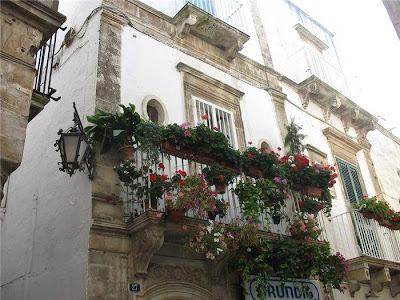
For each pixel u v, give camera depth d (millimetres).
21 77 5031
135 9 8406
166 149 6500
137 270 5828
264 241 6855
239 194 7070
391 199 13594
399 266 9820
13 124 4781
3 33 5051
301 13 14406
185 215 6473
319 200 8734
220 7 10484
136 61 7766
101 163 6277
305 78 12391
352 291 9273
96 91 6828
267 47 11656
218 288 6840
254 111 9805
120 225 5988
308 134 11148
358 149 12922
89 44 7586
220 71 9547
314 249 7371
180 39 9016
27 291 6773
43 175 7547
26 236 7371
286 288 7535
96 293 5453
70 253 6008
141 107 7355
